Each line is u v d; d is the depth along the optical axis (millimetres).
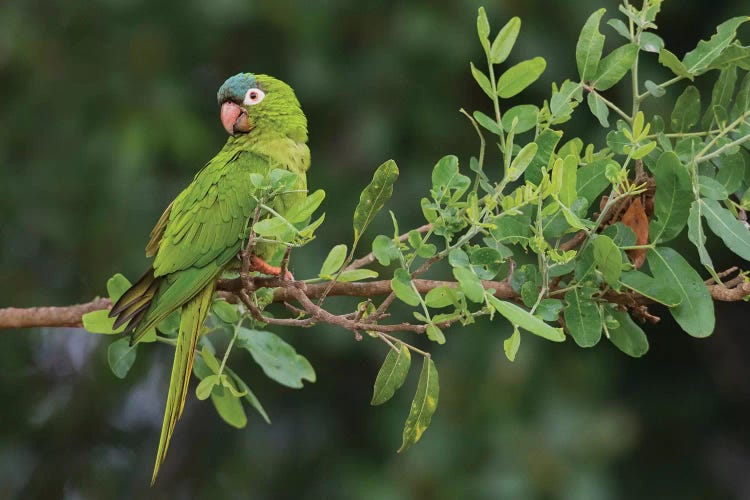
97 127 12719
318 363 12875
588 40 5258
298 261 11648
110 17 12977
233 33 12914
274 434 13234
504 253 5008
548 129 5129
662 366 13453
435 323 4719
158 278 5953
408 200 11992
